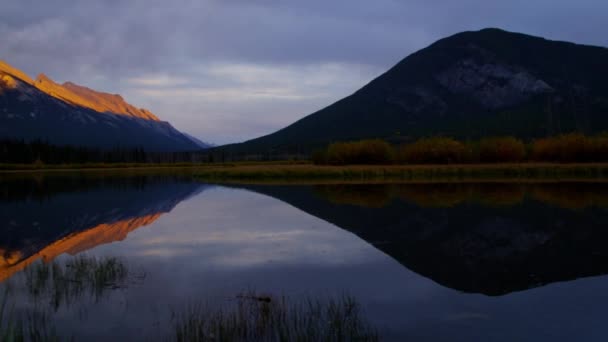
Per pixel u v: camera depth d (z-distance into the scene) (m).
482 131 198.12
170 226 25.92
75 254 18.73
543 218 26.61
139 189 56.03
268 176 72.12
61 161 159.88
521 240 20.80
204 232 23.62
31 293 12.85
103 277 14.42
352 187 50.72
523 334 9.80
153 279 14.27
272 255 17.92
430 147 93.19
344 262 16.66
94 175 99.56
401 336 9.65
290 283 13.84
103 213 32.69
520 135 181.25
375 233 22.75
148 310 11.38
